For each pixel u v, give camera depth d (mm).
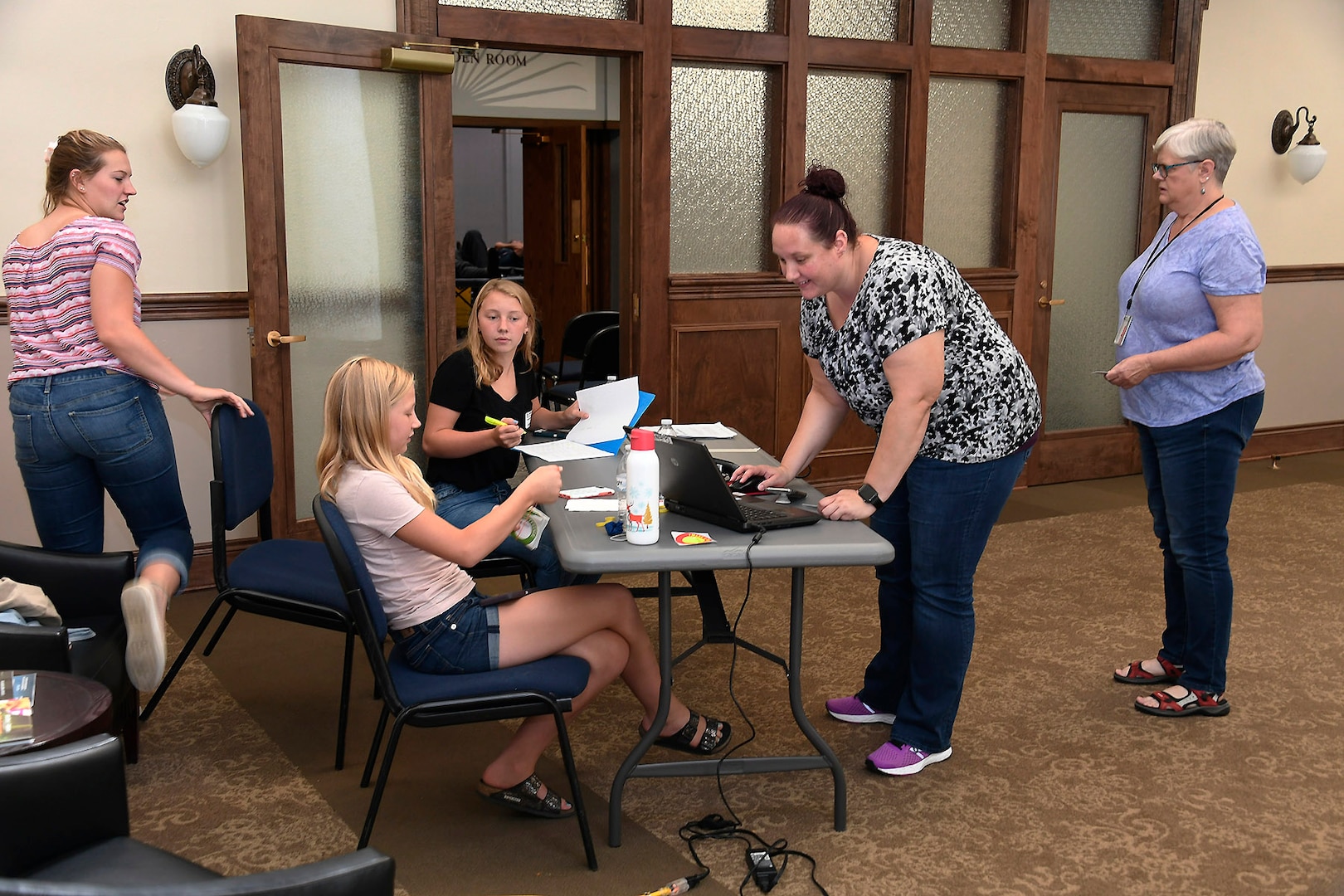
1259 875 2230
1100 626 3672
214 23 3803
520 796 2414
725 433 3238
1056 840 2363
